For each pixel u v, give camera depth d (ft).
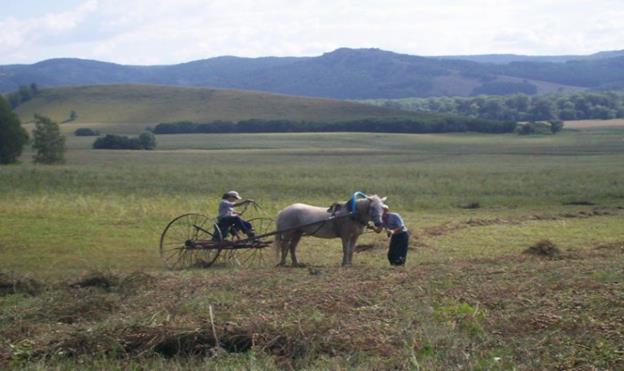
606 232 93.30
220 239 63.46
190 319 35.12
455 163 285.43
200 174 208.95
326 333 32.78
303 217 63.05
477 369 28.27
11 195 121.19
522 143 426.10
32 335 34.73
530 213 117.70
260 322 33.78
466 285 45.32
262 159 321.52
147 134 404.57
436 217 111.24
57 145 287.07
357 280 49.24
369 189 158.10
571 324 34.22
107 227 88.43
